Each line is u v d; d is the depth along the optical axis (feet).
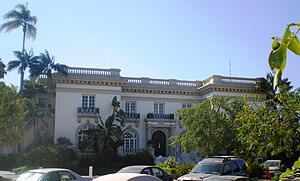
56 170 48.39
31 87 138.21
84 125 139.54
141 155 132.87
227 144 85.10
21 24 145.18
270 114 42.91
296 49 3.87
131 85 149.89
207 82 155.43
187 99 155.94
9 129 80.28
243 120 46.75
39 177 46.32
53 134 141.59
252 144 43.50
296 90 40.86
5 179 47.47
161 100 153.17
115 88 144.05
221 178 40.75
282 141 40.63
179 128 150.00
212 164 57.82
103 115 141.08
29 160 117.70
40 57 137.49
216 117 88.33
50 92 145.59
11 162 119.75
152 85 152.35
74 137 137.59
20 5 146.72
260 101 149.18
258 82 147.74
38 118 141.08
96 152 132.26
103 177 22.72
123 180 21.53
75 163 128.98
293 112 39.68
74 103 139.74
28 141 140.26
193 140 89.04
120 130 133.49
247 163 76.43
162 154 149.18
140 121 149.28
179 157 141.90
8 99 83.46
